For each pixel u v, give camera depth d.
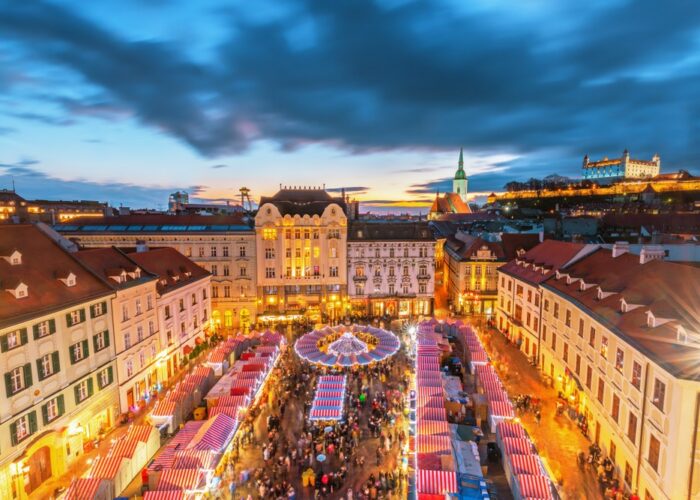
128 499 29.73
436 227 137.50
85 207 176.00
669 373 26.84
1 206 143.12
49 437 34.09
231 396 41.22
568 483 33.91
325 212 77.88
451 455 31.73
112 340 43.31
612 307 39.34
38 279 37.31
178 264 63.69
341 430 41.44
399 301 82.38
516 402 46.69
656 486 28.78
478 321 78.81
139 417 45.16
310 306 79.56
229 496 33.19
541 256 67.44
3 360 30.95
